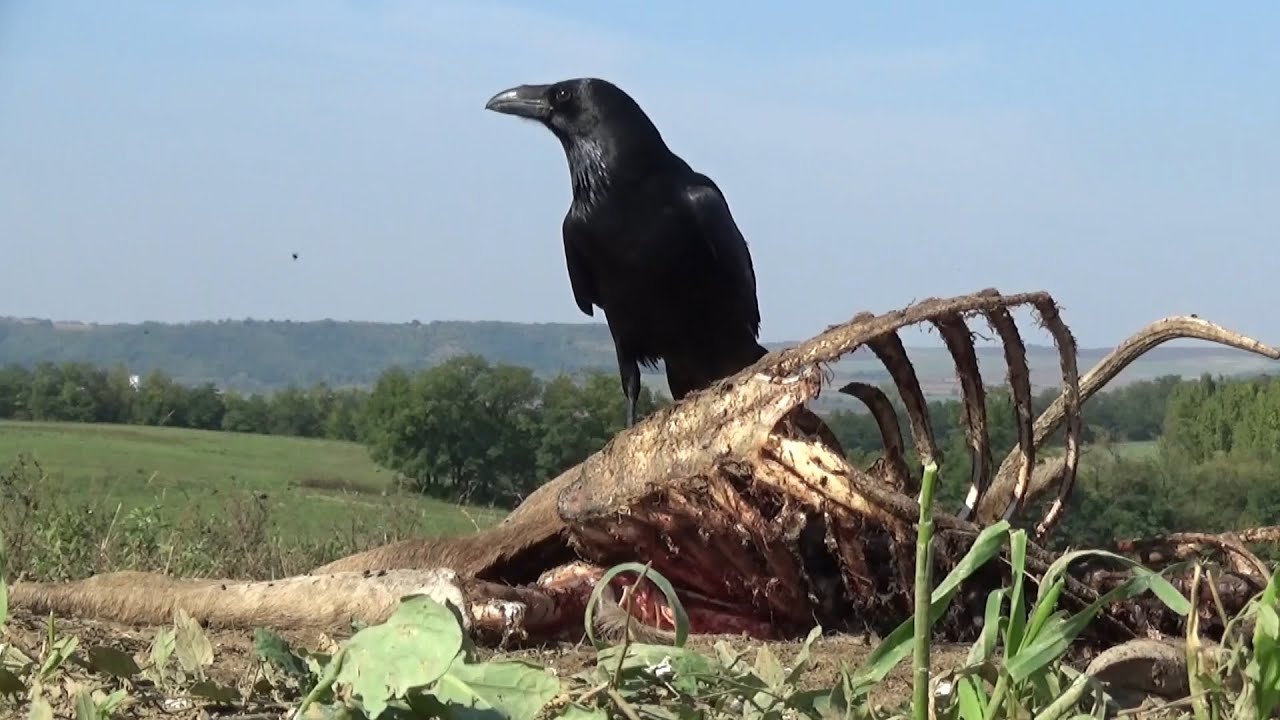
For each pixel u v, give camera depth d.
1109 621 4.68
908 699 3.32
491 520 10.34
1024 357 5.18
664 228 8.92
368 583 4.77
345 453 29.94
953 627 4.71
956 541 4.53
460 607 4.61
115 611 4.76
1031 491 5.77
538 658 4.36
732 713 2.79
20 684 3.14
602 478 4.84
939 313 4.76
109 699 2.86
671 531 4.78
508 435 24.05
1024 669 2.44
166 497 9.30
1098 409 23.97
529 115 9.24
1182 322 5.74
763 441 4.54
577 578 5.01
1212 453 21.05
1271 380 22.86
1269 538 5.30
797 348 4.64
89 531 8.17
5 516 8.07
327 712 2.43
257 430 44.22
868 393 5.05
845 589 4.91
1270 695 2.51
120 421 43.41
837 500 4.48
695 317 9.23
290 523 9.55
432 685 2.49
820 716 2.64
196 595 4.80
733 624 4.93
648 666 2.77
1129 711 2.71
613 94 9.10
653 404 9.80
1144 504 14.72
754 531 4.65
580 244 9.26
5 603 3.26
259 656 3.38
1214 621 4.80
